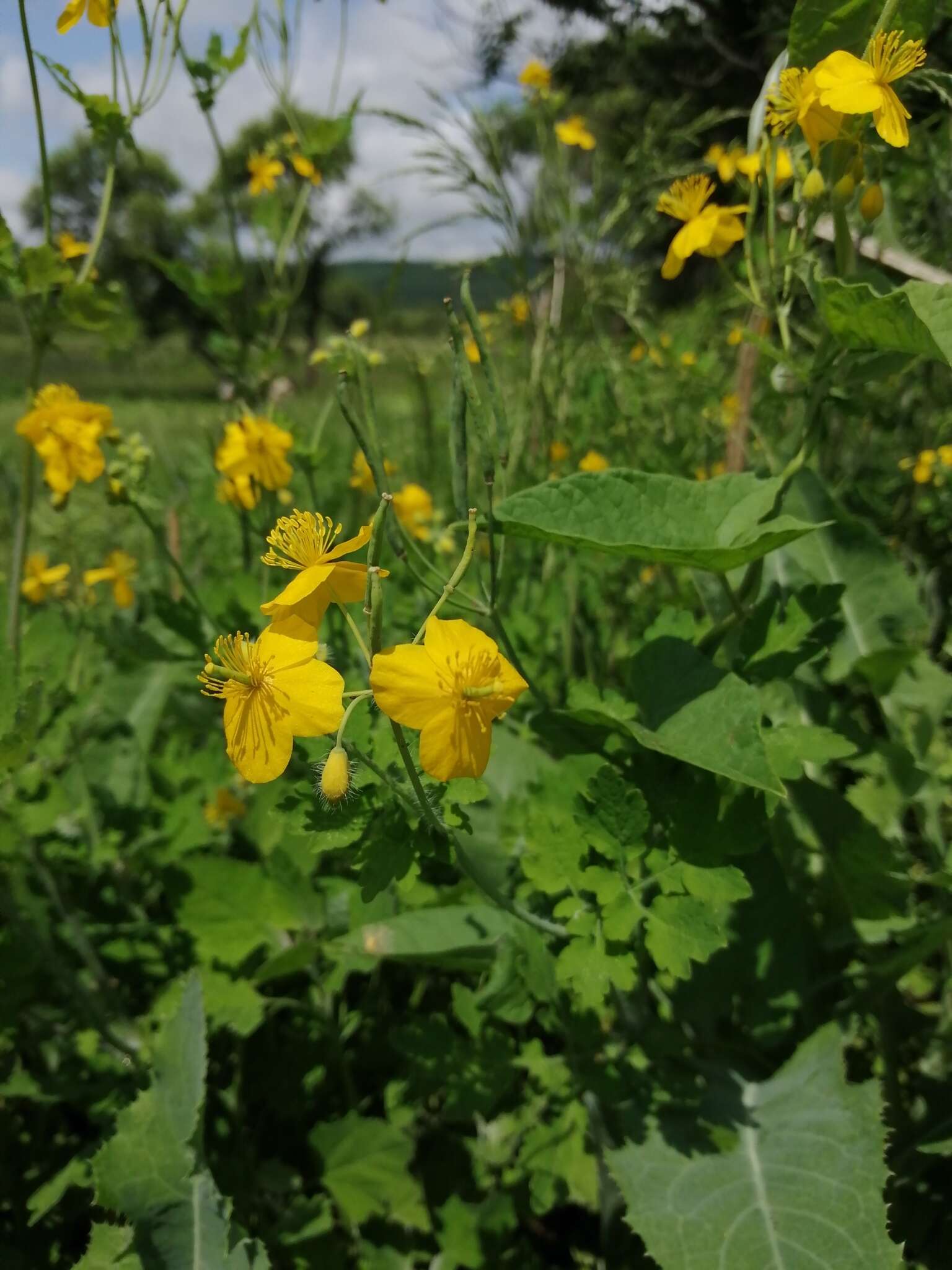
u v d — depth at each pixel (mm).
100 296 266
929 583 383
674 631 210
